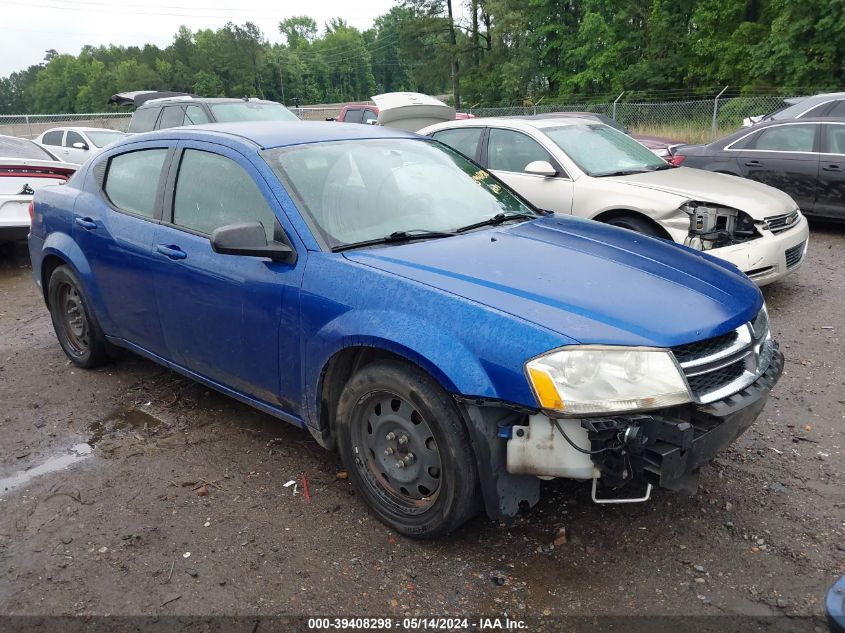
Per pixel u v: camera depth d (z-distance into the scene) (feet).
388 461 9.65
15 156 28.89
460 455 8.61
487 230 11.22
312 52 453.99
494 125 23.90
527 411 8.00
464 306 8.58
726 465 11.27
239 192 11.29
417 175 12.18
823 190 28.50
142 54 399.03
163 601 8.50
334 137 12.35
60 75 424.05
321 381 10.02
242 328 11.02
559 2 131.23
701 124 70.08
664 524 9.72
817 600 8.20
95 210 14.08
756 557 9.00
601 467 8.14
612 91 114.62
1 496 10.98
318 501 10.58
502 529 9.72
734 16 96.58
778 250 18.52
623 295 8.93
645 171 22.07
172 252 11.96
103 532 9.94
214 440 12.64
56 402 14.47
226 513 10.32
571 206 21.07
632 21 115.85
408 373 8.92
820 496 10.34
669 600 8.29
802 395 13.91
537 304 8.55
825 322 18.26
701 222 18.48
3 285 25.61
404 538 9.59
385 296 9.17
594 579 8.68
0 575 9.07
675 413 8.29
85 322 15.29
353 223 10.64
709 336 8.51
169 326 12.60
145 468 11.71
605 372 7.93
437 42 167.94
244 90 366.22
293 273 10.16
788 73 80.12
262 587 8.71
